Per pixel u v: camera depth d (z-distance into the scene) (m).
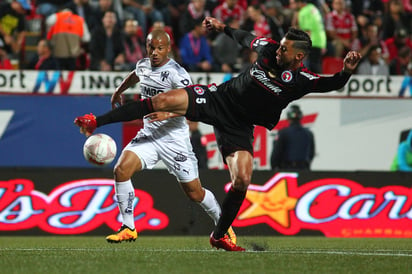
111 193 41.50
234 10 54.31
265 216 42.25
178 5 56.50
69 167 41.03
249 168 26.17
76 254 25.95
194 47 49.12
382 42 55.50
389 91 43.41
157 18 54.34
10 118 40.31
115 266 22.19
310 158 42.69
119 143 41.31
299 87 25.66
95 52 46.91
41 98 40.62
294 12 52.88
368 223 43.09
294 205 42.56
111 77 41.56
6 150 40.28
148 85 28.19
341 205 42.97
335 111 42.78
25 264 22.64
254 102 25.95
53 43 45.88
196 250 28.66
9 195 40.44
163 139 28.25
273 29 51.53
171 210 42.06
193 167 28.95
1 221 40.34
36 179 40.72
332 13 53.94
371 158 43.25
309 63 49.88
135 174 41.75
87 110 41.00
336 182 42.94
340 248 32.53
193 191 29.17
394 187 43.38
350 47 54.22
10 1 52.03
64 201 40.97
